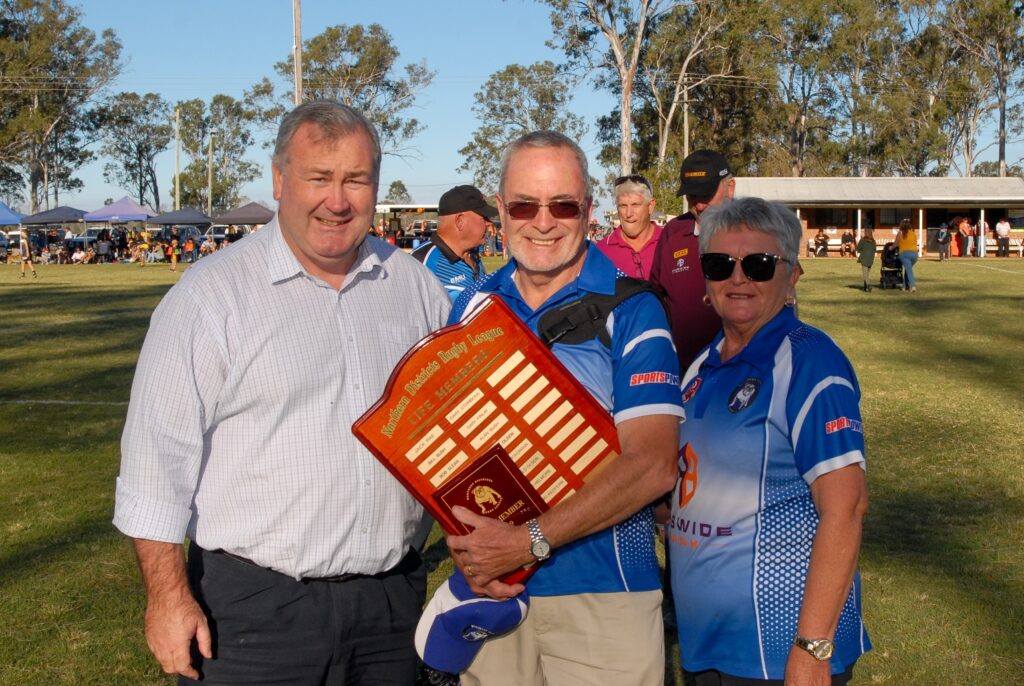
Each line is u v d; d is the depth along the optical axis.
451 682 3.32
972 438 8.07
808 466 2.39
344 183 2.66
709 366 2.71
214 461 2.71
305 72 67.75
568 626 2.69
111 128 83.94
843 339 14.88
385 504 2.79
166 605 2.57
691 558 2.57
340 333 2.77
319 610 2.75
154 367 2.60
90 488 6.74
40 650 4.24
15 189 81.31
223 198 101.12
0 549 5.50
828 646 2.29
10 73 66.94
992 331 15.89
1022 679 3.96
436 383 2.48
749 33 52.97
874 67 64.31
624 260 6.48
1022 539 5.55
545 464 2.54
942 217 49.50
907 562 5.20
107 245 49.31
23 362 13.05
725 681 2.51
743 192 48.81
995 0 60.19
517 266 2.88
